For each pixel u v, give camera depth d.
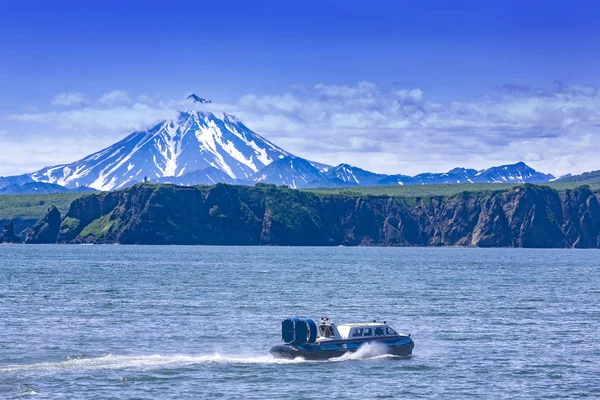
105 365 84.94
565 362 89.50
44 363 85.69
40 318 120.94
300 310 134.88
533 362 89.31
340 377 80.56
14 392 73.25
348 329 90.50
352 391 75.00
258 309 135.88
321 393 74.12
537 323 121.62
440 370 84.50
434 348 97.69
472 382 79.19
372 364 86.94
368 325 91.75
